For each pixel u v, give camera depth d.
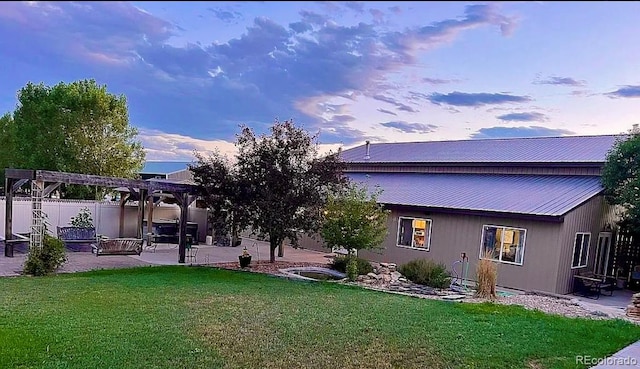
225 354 6.04
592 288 13.36
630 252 15.05
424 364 5.99
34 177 13.14
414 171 21.64
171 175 31.30
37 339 6.18
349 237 13.78
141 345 6.20
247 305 9.05
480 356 6.34
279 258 17.25
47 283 10.68
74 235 17.83
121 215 20.92
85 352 5.82
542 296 12.66
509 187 16.66
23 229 19.30
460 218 15.14
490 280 11.66
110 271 12.95
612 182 14.16
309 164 15.01
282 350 6.32
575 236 13.57
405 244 16.56
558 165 16.92
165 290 10.24
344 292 11.14
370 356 6.23
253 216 14.87
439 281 12.97
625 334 7.86
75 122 26.19
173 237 20.89
